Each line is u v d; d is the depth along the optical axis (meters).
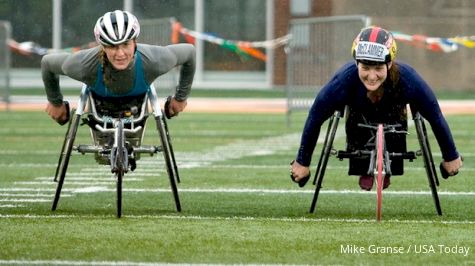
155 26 42.16
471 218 19.17
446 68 61.72
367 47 17.83
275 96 61.12
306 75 40.56
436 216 19.44
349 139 19.31
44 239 16.55
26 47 57.12
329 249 15.82
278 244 16.20
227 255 15.34
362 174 19.78
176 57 19.14
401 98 18.52
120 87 18.72
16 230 17.38
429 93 18.50
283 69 64.81
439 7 61.56
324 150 19.59
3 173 26.83
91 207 20.59
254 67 65.12
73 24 64.94
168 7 64.81
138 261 14.91
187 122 44.81
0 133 38.91
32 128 41.16
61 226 17.80
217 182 24.98
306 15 63.53
